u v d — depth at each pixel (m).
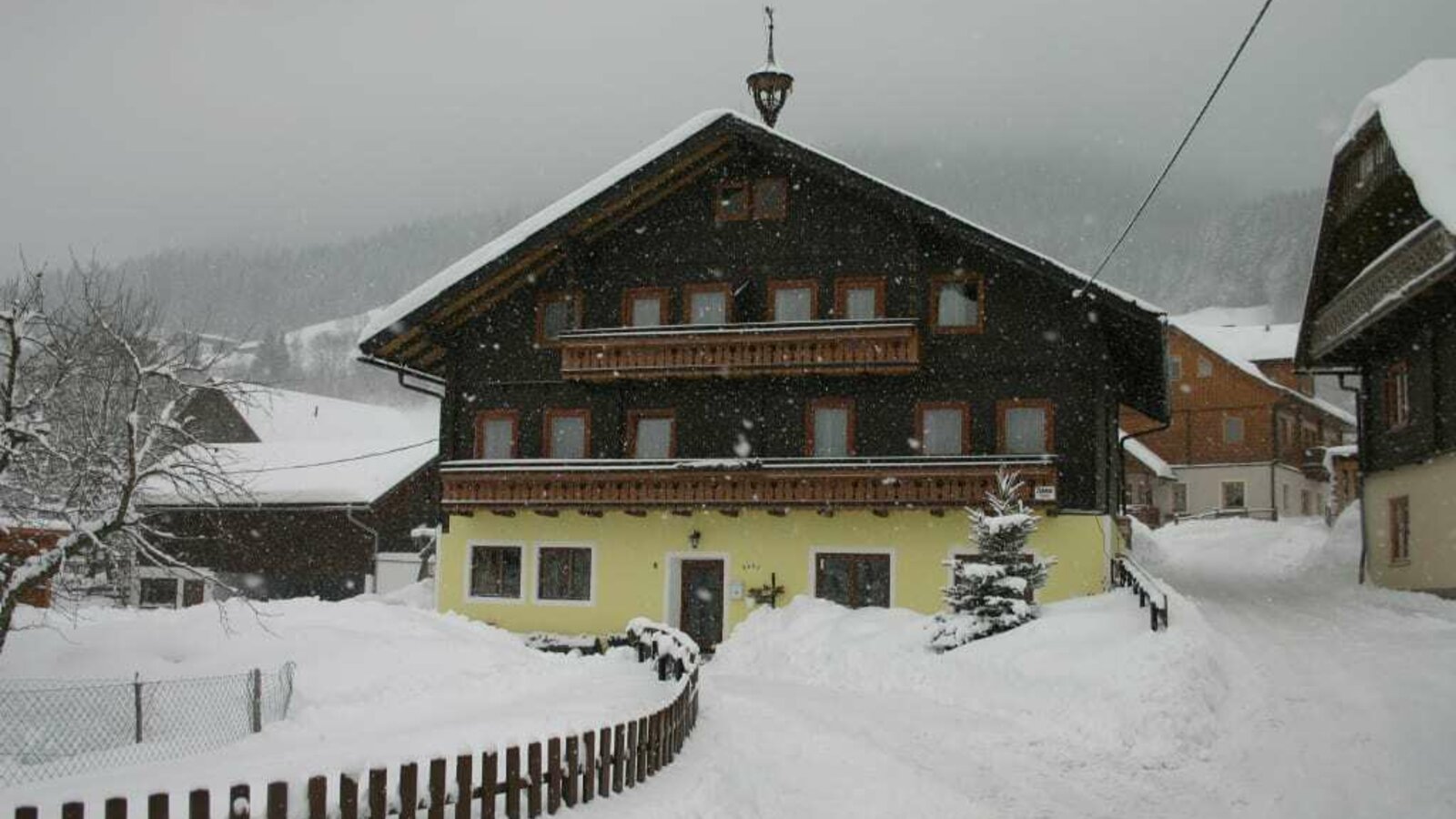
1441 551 24.92
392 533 37.91
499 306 31.62
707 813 10.04
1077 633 19.39
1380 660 17.36
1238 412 62.31
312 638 19.73
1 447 16.67
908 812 11.14
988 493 23.09
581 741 10.29
